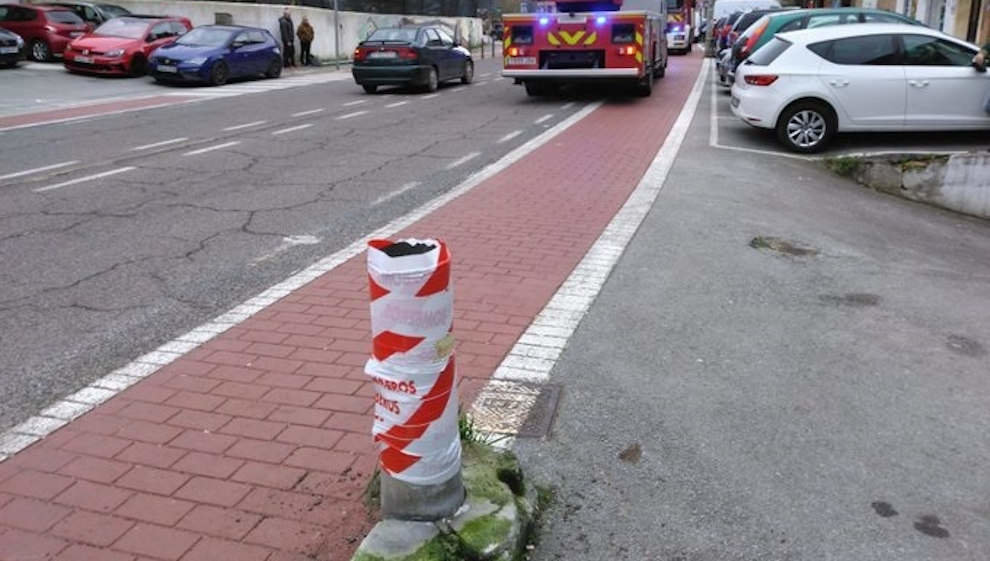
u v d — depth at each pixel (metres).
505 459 3.67
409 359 3.03
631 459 4.04
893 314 6.10
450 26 43.84
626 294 6.25
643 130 14.43
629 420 4.40
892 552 3.41
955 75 12.21
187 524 3.47
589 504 3.69
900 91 12.26
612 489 3.80
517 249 7.34
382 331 3.04
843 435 4.30
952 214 10.95
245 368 4.94
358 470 3.85
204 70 22.05
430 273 2.97
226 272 6.80
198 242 7.66
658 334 5.53
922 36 12.34
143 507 3.59
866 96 12.30
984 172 11.08
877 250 8.13
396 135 14.02
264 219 8.48
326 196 9.50
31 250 7.36
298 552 3.29
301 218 8.52
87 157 11.78
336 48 29.95
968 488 3.87
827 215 9.44
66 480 3.79
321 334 5.44
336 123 15.44
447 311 3.06
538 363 5.04
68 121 15.42
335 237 7.82
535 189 9.73
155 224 8.27
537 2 18.17
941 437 4.31
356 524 3.45
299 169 11.08
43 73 23.70
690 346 5.36
